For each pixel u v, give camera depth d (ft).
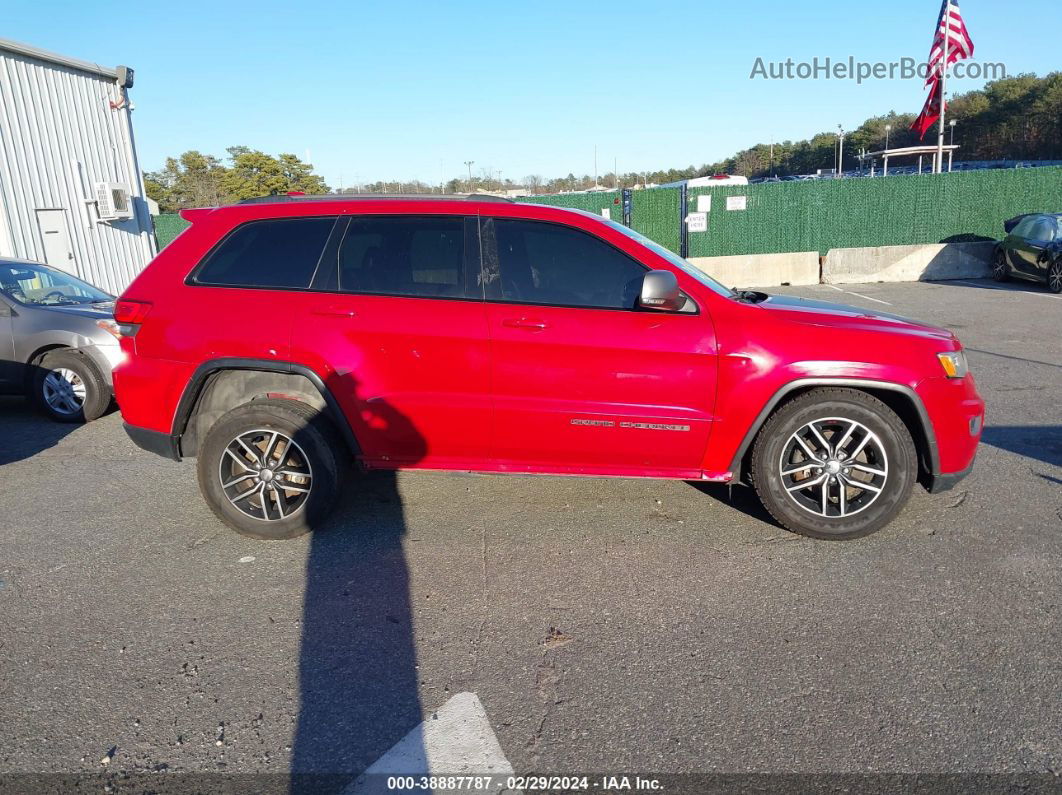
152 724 9.20
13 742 8.87
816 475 13.65
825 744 8.67
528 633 11.10
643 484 17.08
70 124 45.16
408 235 14.06
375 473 18.06
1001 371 27.73
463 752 8.66
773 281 61.87
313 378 13.73
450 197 14.51
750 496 16.25
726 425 13.42
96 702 9.63
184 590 12.54
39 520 15.67
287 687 9.91
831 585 12.33
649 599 12.00
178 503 16.57
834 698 9.47
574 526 14.83
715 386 13.28
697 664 10.25
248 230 14.47
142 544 14.38
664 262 13.73
